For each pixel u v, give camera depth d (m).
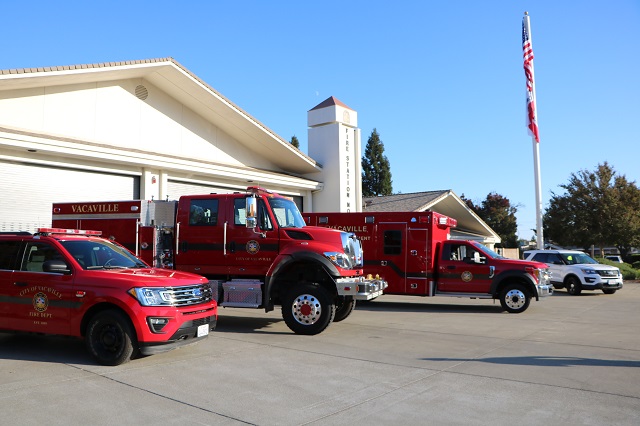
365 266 15.92
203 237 11.27
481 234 36.41
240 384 6.62
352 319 12.94
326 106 26.45
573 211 35.03
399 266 15.63
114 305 7.62
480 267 15.05
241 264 10.98
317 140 26.80
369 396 6.16
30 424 5.12
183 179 20.59
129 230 12.07
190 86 20.39
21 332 8.14
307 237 10.67
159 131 20.72
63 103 17.58
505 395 6.24
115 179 18.39
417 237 15.55
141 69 18.77
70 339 9.53
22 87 16.33
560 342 9.84
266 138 23.38
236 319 12.51
